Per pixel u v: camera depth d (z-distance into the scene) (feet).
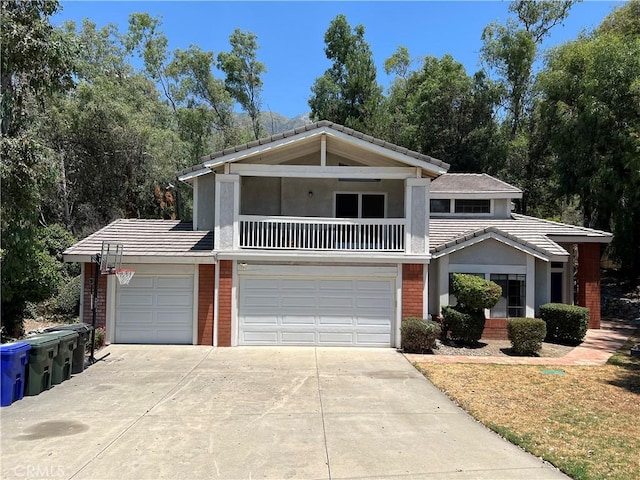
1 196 35.17
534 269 48.98
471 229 56.44
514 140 110.01
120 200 89.10
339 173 44.19
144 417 23.72
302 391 28.96
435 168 43.75
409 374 33.76
